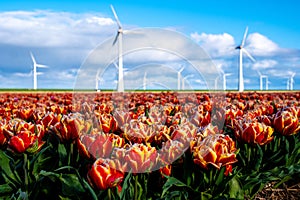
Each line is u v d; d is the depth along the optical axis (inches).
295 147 253.8
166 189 176.6
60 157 193.5
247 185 217.6
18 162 205.0
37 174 195.8
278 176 231.3
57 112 360.2
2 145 221.9
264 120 255.6
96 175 147.7
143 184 175.6
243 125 224.7
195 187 194.4
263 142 220.5
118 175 152.2
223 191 191.6
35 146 190.7
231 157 178.7
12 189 197.0
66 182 172.2
